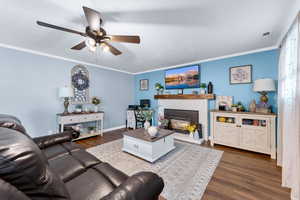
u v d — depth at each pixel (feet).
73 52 10.14
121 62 12.81
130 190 2.59
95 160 4.87
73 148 5.77
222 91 11.03
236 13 5.39
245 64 9.96
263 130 8.16
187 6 4.98
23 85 9.52
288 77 5.88
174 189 5.36
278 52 8.64
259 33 7.04
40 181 1.97
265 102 8.73
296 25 5.21
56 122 11.13
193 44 8.46
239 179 5.97
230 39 7.77
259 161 7.55
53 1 4.69
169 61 12.33
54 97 11.03
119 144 10.46
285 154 5.60
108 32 6.79
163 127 13.25
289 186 5.39
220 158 7.95
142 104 16.11
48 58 10.64
